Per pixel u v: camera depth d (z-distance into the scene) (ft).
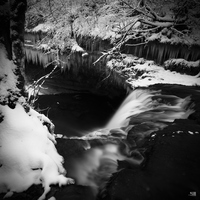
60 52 39.11
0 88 9.11
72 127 27.12
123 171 9.14
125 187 8.07
